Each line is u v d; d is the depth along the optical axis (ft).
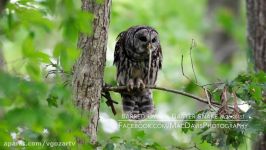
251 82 34.04
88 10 33.22
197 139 44.91
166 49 85.46
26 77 24.39
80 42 33.27
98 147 33.22
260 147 44.29
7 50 65.57
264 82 34.83
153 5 90.27
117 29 75.77
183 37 79.87
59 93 23.58
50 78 33.01
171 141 55.62
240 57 88.69
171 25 80.23
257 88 33.68
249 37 46.83
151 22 78.54
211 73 79.92
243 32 85.71
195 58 79.10
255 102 34.04
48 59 24.45
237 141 33.91
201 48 79.20
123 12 80.02
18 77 22.76
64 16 25.53
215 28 91.81
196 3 99.04
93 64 33.17
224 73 78.07
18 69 24.12
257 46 46.16
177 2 97.60
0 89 21.98
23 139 30.09
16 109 22.40
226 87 33.94
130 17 78.38
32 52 24.07
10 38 28.43
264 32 46.03
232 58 91.40
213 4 93.97
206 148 43.98
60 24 25.77
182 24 85.05
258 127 32.78
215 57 90.79
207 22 92.32
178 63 83.10
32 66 24.26
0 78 22.11
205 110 34.30
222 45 91.50
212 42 91.56
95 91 33.27
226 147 33.68
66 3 25.22
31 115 22.31
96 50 33.19
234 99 33.50
